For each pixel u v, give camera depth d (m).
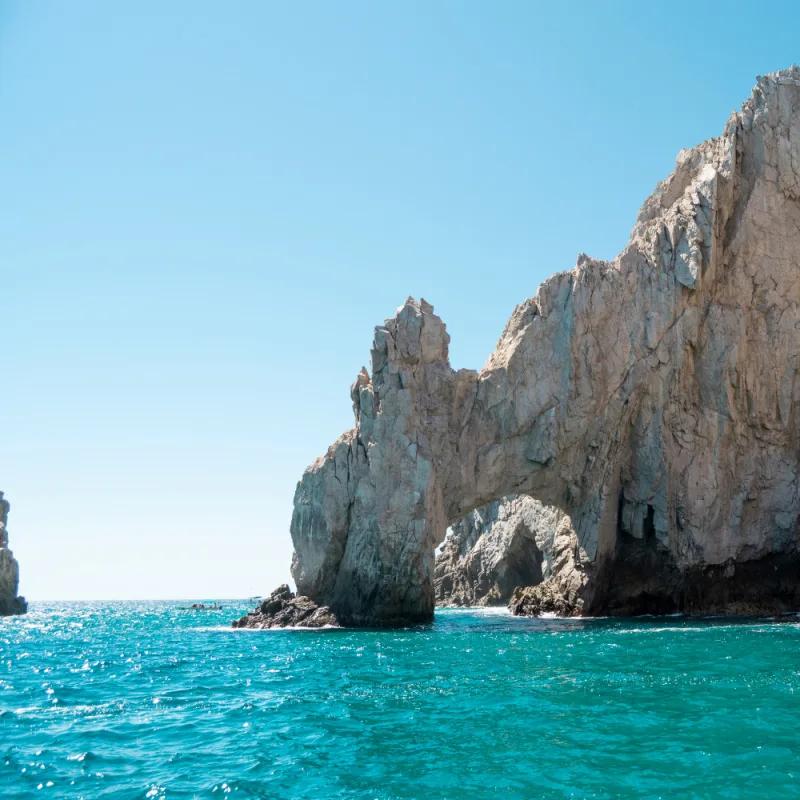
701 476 58.94
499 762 16.67
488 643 40.38
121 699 27.11
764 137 62.69
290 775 16.47
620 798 14.20
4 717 23.84
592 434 59.53
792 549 59.03
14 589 110.69
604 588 59.81
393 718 21.50
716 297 61.09
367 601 55.47
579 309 59.31
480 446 59.50
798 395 60.66
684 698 22.59
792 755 16.42
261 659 37.91
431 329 60.53
